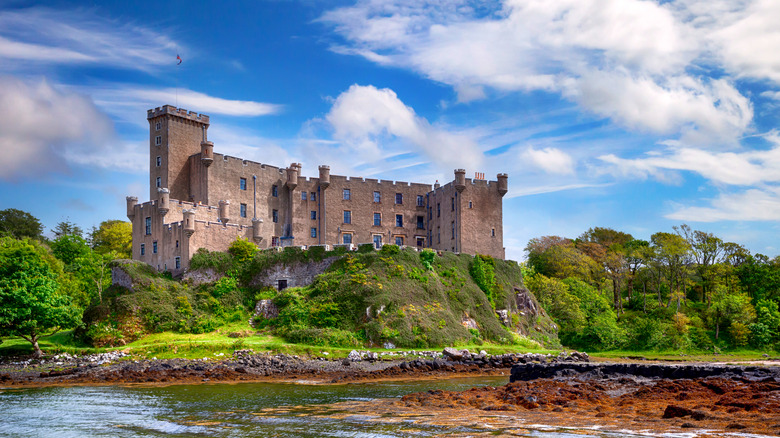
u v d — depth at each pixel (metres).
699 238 123.44
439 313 72.75
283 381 49.09
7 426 30.03
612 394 34.56
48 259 80.81
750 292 117.69
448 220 95.50
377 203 99.50
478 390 39.00
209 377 50.28
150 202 80.88
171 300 70.50
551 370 42.31
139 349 59.38
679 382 34.91
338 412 32.50
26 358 58.06
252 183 89.31
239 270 78.44
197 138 88.50
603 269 117.38
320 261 78.44
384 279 74.00
